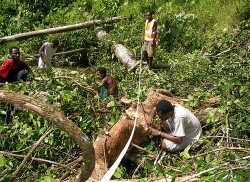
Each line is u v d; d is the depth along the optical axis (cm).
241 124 482
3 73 711
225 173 371
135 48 1018
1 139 506
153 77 737
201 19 1096
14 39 1042
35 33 1067
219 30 1040
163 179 418
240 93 559
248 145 474
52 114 316
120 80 859
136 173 486
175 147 493
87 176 345
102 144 479
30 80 729
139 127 508
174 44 1038
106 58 1019
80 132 320
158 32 1041
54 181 404
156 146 526
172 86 692
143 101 595
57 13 1262
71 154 501
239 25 998
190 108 570
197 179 403
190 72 743
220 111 517
